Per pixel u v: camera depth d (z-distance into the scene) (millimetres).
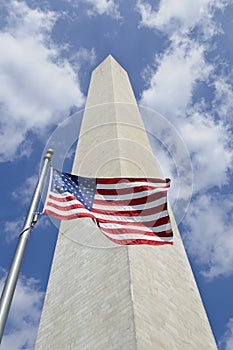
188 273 21250
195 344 16516
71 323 17438
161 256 20422
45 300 20484
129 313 15086
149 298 16469
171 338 15453
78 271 20203
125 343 14094
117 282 17125
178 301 18141
